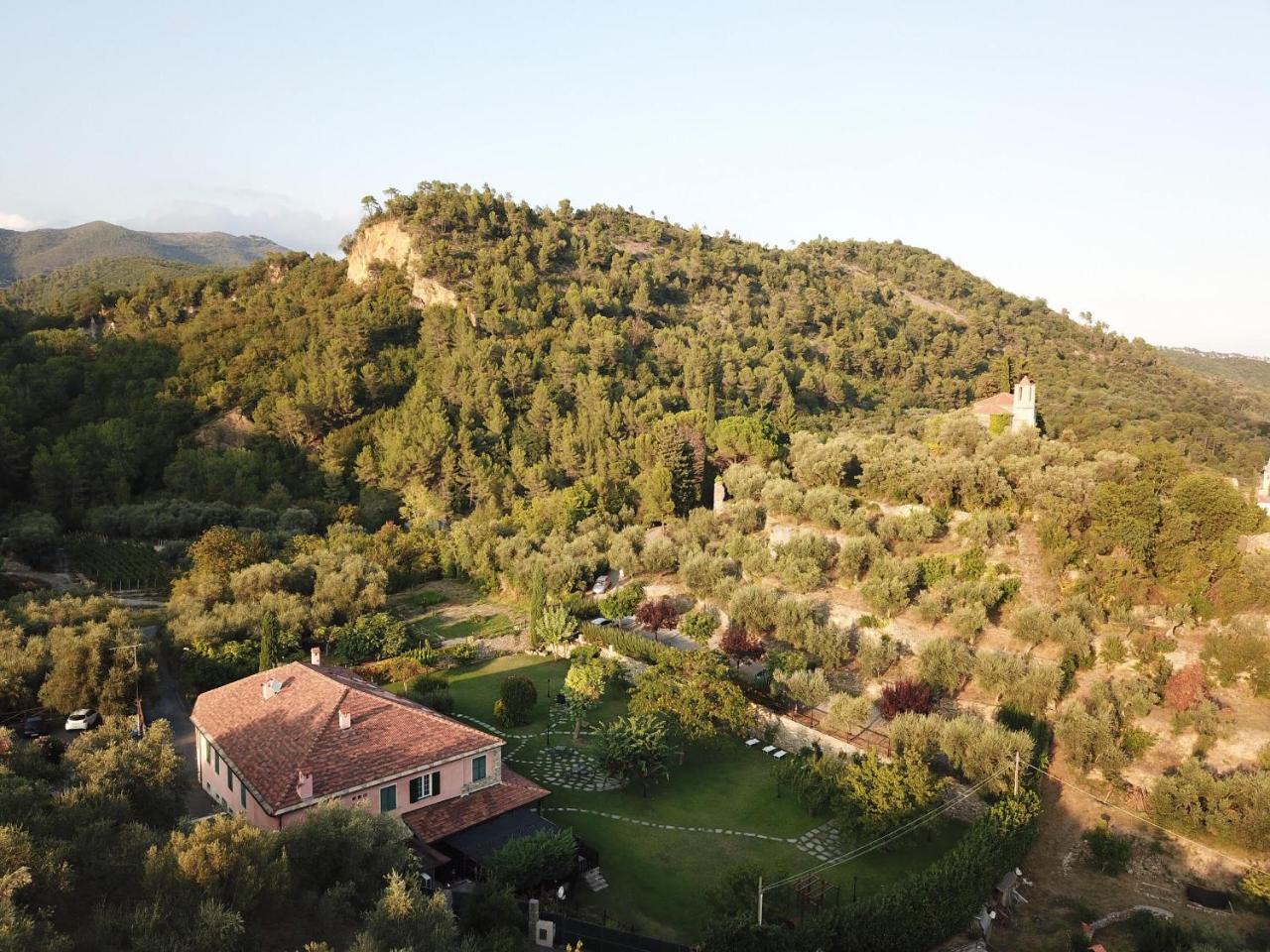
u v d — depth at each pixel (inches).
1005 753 1704.0
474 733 1711.4
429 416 4594.0
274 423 4690.0
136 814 1296.8
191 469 4372.5
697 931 1402.6
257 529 3698.3
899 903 1299.2
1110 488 2461.9
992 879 1461.6
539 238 6924.2
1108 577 2332.7
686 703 2028.8
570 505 3924.7
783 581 2755.9
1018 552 2603.3
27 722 2009.1
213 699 1904.5
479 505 4239.7
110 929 920.9
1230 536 2321.6
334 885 1120.2
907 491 3110.2
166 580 3270.2
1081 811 1745.8
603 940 1322.6
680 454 4220.0
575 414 4894.2
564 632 2765.7
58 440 4370.1
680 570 2938.0
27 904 901.2
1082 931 1430.9
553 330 5551.2
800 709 2190.0
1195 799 1643.7
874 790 1649.9
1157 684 2016.5
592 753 2062.0
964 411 3895.2
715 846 1673.2
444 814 1600.6
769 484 3521.2
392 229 6363.2
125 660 2148.1
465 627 3075.8
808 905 1441.9
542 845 1448.1
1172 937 1357.0
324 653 2699.3
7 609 2504.9
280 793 1451.8
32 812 1107.9
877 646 2257.6
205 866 1011.9
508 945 1146.0
